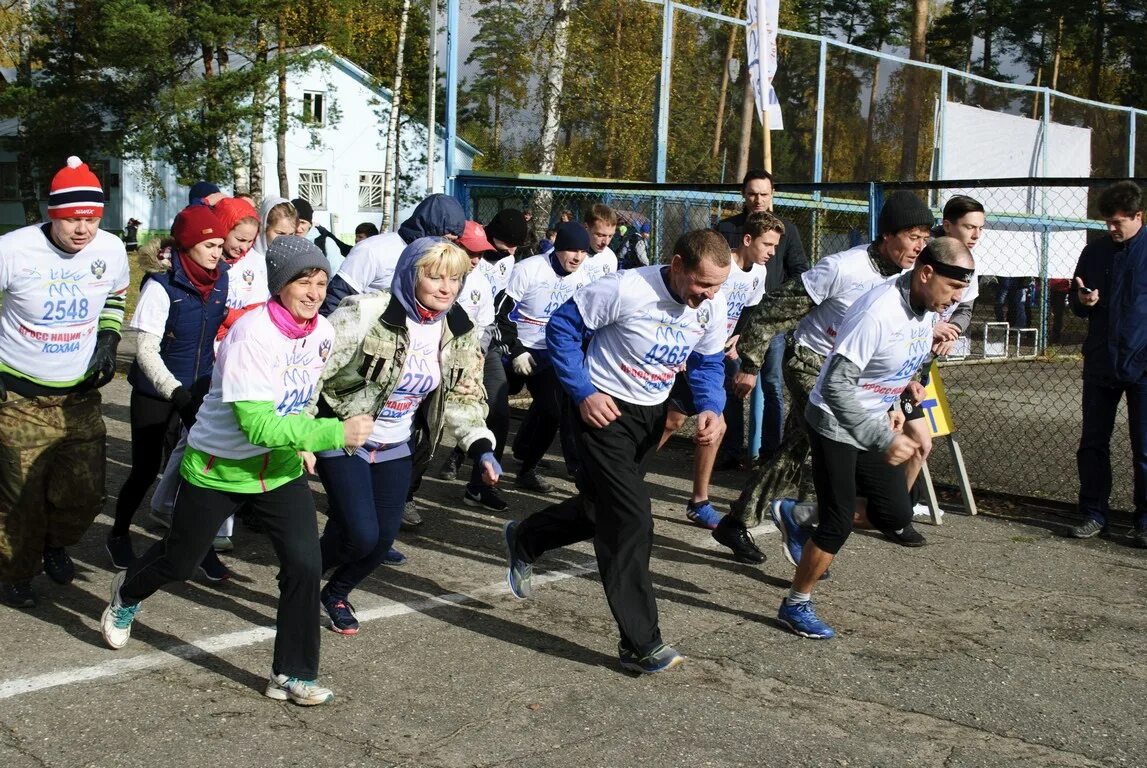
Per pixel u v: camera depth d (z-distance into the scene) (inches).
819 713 159.8
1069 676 176.9
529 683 166.9
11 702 152.8
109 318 198.7
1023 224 697.6
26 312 184.5
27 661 167.8
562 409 287.7
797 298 221.8
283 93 1084.5
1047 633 197.0
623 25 499.5
